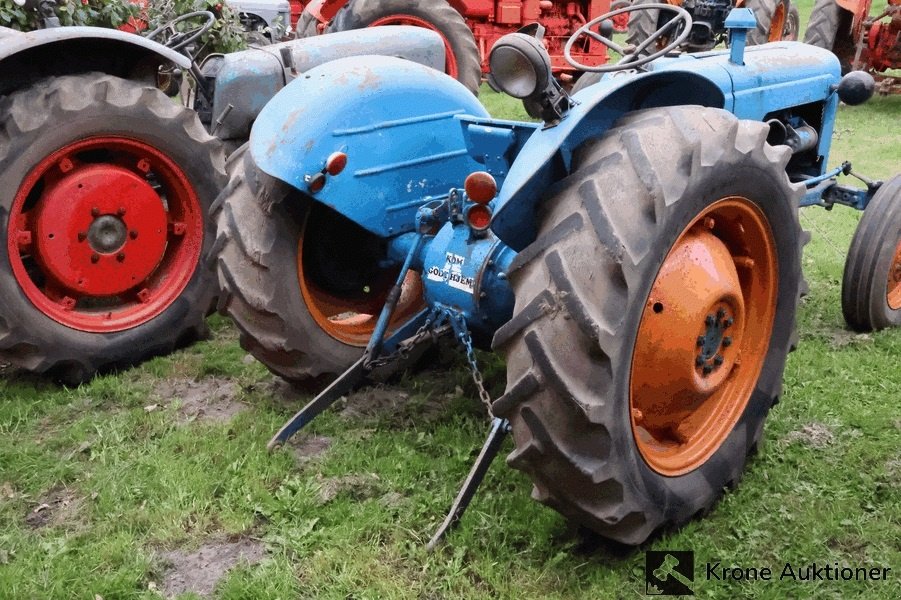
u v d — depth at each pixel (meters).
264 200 3.18
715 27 7.02
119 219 3.88
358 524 2.66
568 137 2.36
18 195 3.61
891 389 3.50
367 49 4.70
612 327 2.14
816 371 3.68
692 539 2.58
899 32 10.05
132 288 4.04
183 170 4.06
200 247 4.16
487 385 3.61
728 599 2.35
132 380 3.85
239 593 2.37
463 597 2.36
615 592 2.38
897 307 4.17
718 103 2.62
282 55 4.45
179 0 5.47
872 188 4.32
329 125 3.10
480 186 2.62
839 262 5.06
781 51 4.39
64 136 3.69
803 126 4.51
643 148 2.26
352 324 3.67
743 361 2.85
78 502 2.87
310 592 2.40
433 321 3.09
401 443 3.14
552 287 2.16
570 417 2.18
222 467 3.01
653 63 3.91
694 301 2.47
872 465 2.96
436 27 8.09
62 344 3.75
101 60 4.07
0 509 2.82
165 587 2.45
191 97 5.90
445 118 3.40
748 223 2.66
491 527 2.60
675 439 2.72
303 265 3.50
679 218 2.27
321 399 3.12
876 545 2.55
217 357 4.05
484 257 2.83
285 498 2.79
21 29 4.57
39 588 2.43
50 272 3.76
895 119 9.43
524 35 2.31
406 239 3.35
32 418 3.51
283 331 3.29
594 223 2.17
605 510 2.33
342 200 3.18
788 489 2.83
